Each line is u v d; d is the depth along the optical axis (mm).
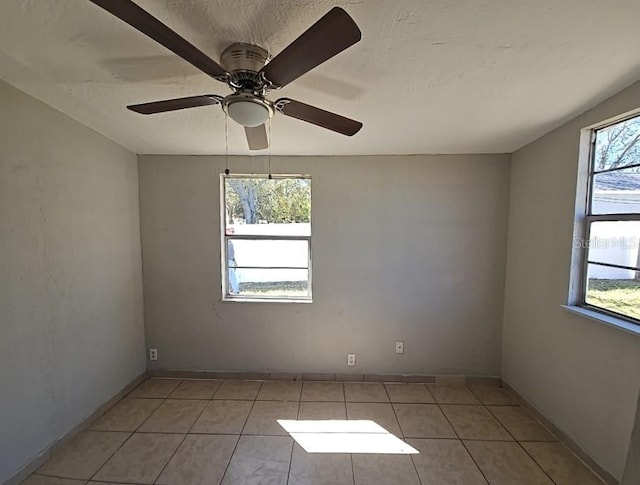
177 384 3123
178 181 3131
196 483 1914
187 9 1142
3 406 1802
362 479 1956
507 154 3016
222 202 3184
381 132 2465
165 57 1456
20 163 1877
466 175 3055
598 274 2084
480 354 3154
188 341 3236
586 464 2064
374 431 2420
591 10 1144
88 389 2459
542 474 1997
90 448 2205
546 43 1345
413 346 3182
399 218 3111
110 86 1749
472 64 1509
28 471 1947
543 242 2518
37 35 1290
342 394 2957
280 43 1325
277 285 3260
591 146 2127
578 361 2146
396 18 1191
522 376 2791
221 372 3240
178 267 3188
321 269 3162
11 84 1768
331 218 3133
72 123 2264
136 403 2781
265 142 1969
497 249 3076
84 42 1341
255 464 2068
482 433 2400
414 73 1591
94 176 2508
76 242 2332
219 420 2543
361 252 3143
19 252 1883
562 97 1866
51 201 2104
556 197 2369
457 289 3127
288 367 3227
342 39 1041
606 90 1783
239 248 3256
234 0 1102
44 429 2066
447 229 3096
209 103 1502
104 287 2641
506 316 3055
